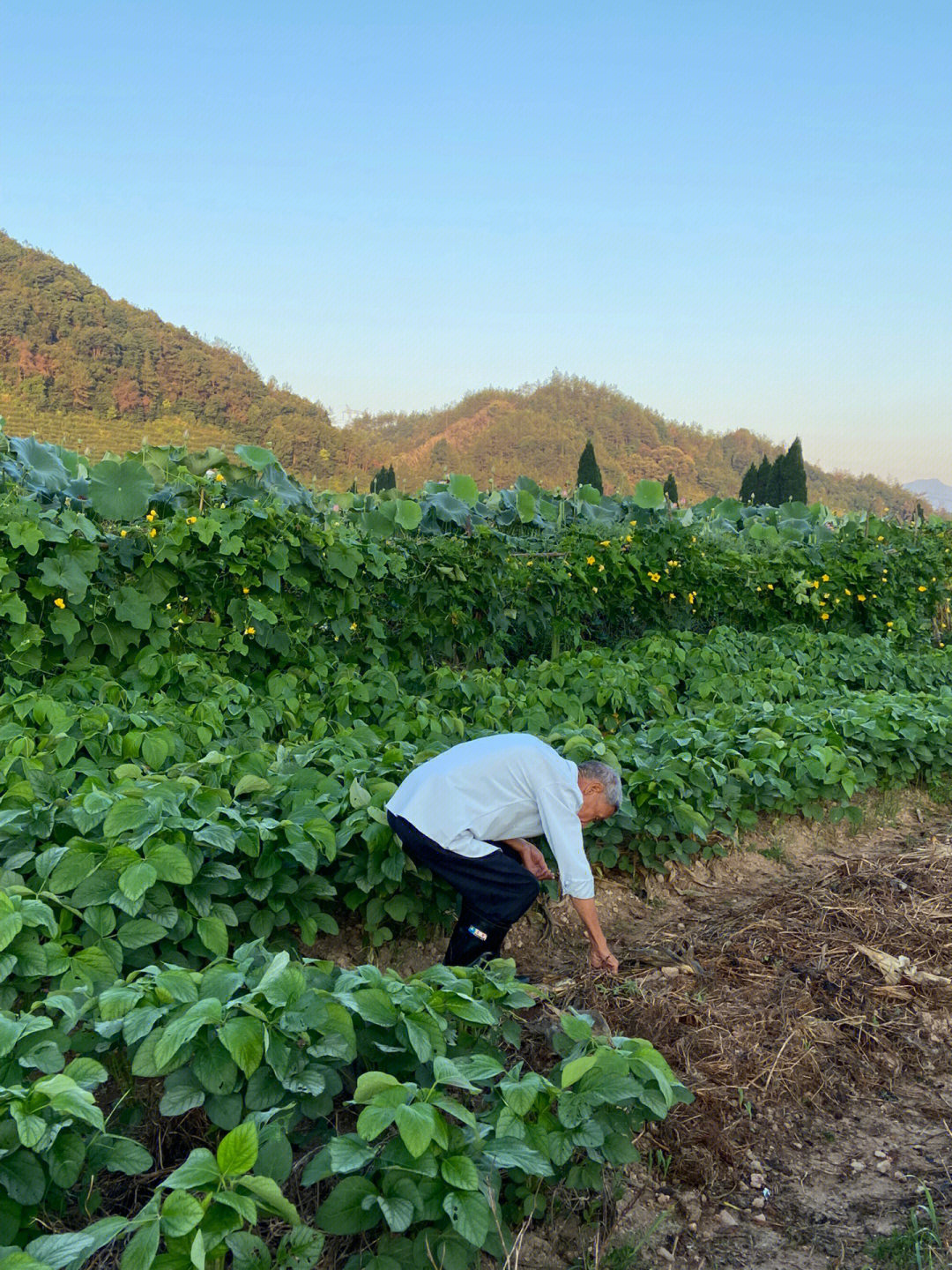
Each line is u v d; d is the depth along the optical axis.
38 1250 1.78
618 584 9.41
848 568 11.11
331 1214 2.04
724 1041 3.38
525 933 4.21
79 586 6.05
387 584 7.79
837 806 5.70
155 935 3.00
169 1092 2.29
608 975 3.78
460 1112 2.13
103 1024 2.38
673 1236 2.52
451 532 8.86
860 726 6.16
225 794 3.69
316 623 7.25
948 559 12.18
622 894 4.68
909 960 4.12
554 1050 2.74
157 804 3.26
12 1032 2.22
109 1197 2.41
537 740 3.47
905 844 5.66
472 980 2.90
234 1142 1.96
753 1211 2.64
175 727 4.77
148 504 6.76
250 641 6.86
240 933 3.57
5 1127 2.05
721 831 5.14
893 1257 2.45
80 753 4.45
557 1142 2.29
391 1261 2.08
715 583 10.05
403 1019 2.43
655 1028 3.39
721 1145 2.86
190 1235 1.87
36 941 2.80
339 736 4.82
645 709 6.76
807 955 4.06
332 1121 2.62
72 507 6.97
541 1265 2.34
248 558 6.80
